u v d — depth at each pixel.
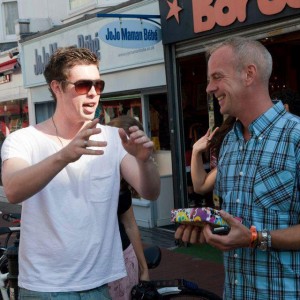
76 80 2.46
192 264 6.88
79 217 2.44
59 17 12.52
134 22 7.75
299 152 2.20
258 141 2.30
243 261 2.32
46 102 12.27
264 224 2.25
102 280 2.50
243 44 2.31
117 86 9.35
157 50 8.27
